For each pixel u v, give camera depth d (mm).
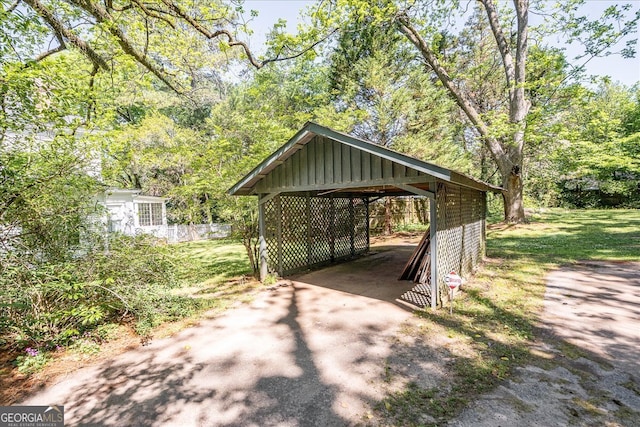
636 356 3281
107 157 6664
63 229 4367
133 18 7430
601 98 22531
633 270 6621
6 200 3842
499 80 15758
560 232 12102
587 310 4582
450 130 14750
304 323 4625
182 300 5578
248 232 7539
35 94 4641
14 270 3586
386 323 4480
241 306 5484
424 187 6145
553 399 2627
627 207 20047
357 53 13930
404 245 12273
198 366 3471
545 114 12750
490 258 8562
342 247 9695
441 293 5023
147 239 5199
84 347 3859
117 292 4312
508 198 14320
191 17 7105
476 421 2400
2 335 3898
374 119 13820
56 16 6141
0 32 4438
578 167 15141
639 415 2404
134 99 12031
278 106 16797
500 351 3496
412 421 2453
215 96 18312
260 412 2660
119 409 2756
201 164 7426
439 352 3539
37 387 3127
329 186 5820
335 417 2551
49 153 4457
